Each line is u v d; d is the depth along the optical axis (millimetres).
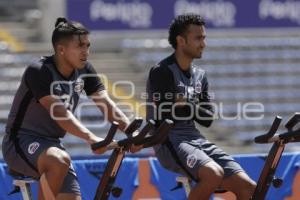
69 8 39625
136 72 41750
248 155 21328
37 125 15680
